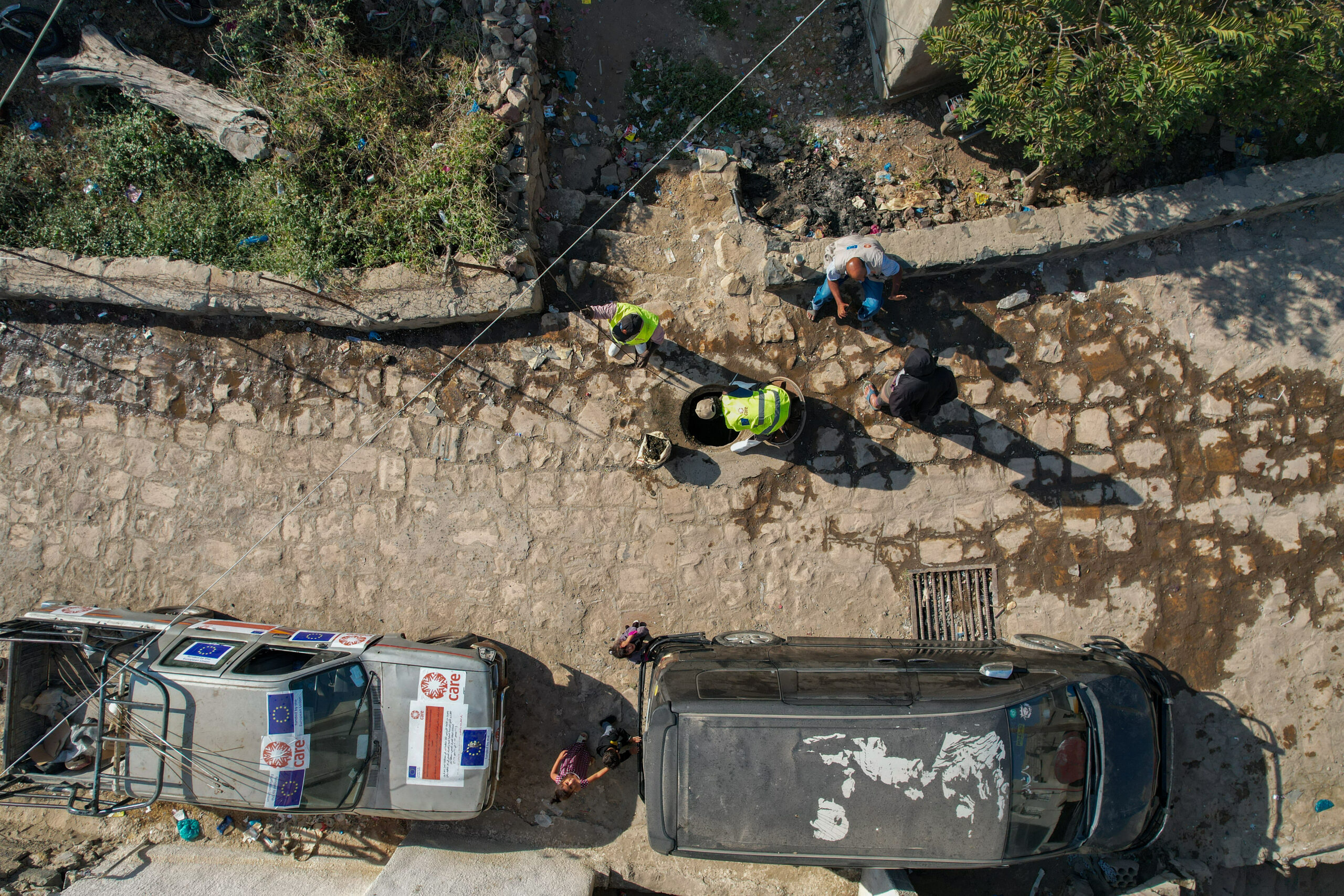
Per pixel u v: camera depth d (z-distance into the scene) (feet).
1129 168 21.65
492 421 24.11
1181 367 23.50
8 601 24.21
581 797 23.44
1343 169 22.24
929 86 24.56
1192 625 23.18
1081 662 20.18
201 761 19.90
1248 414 23.32
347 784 20.49
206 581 24.16
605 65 25.82
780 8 26.20
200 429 24.30
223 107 22.99
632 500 23.98
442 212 22.43
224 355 24.27
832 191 25.02
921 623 23.71
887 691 18.60
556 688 23.79
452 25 23.16
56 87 23.77
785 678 19.06
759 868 22.43
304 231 22.59
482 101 22.76
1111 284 23.65
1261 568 23.12
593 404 24.03
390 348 24.12
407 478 24.11
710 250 24.47
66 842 22.72
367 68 23.04
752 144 25.57
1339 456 23.02
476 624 23.95
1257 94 19.49
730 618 23.84
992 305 23.85
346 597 24.07
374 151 22.76
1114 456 23.61
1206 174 23.80
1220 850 22.45
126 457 24.31
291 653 21.17
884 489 23.88
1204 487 23.39
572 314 23.93
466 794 20.86
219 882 21.01
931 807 17.78
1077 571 23.52
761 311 24.03
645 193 25.17
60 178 24.18
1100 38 18.37
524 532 24.03
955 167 25.07
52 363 24.34
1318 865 24.18
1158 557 23.40
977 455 23.82
